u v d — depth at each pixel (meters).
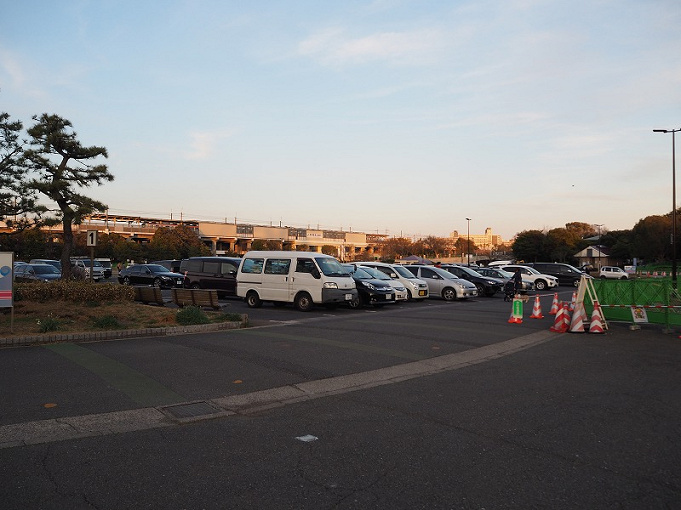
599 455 4.94
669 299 13.44
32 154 21.31
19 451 4.89
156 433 5.46
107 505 3.83
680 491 4.19
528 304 23.03
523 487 4.22
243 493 4.05
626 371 8.76
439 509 3.83
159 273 30.20
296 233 99.06
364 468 4.57
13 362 8.59
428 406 6.57
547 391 7.36
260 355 9.60
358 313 17.58
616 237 85.81
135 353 9.53
